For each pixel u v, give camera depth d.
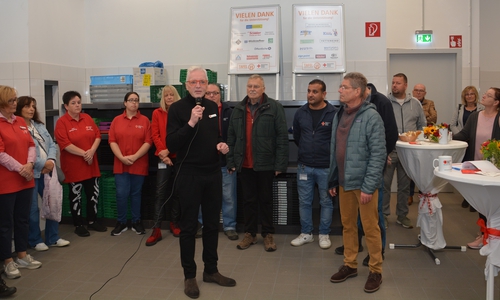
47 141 4.11
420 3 6.48
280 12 5.11
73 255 4.02
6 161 3.33
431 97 6.65
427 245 3.86
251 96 3.97
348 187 3.07
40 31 4.86
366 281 3.31
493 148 2.82
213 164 3.12
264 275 3.49
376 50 5.18
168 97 4.50
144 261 3.86
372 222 3.12
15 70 4.71
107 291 3.23
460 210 5.55
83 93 5.68
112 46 5.69
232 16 5.05
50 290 3.26
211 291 3.20
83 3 5.71
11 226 3.46
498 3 6.75
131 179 4.64
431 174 3.62
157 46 5.60
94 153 4.65
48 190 4.08
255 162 4.00
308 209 4.22
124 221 4.71
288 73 5.32
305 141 4.12
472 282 3.29
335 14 4.92
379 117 3.04
